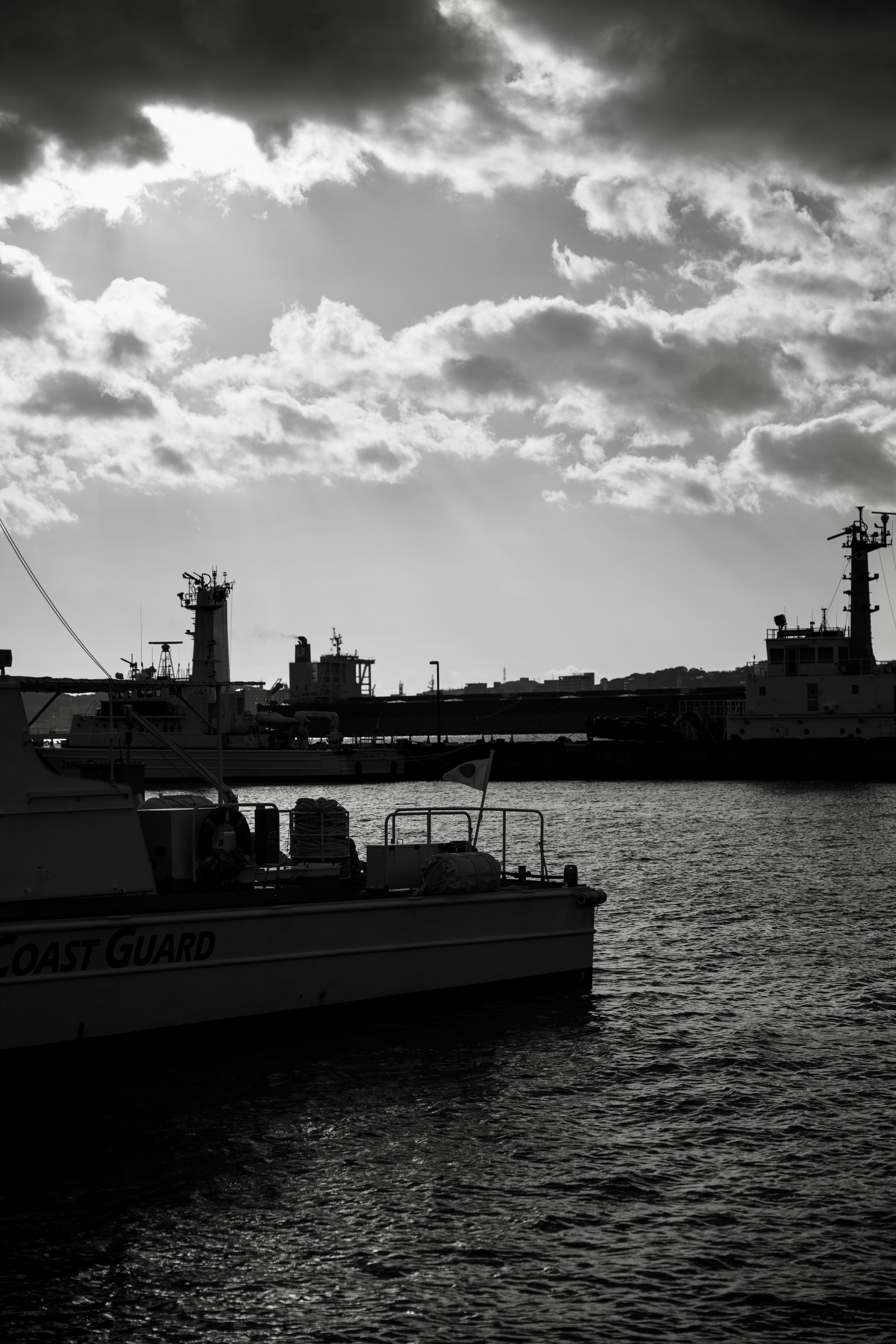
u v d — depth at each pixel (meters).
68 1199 13.62
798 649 100.19
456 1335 10.97
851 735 98.88
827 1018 21.12
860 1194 13.88
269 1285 11.84
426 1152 15.00
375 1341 10.89
